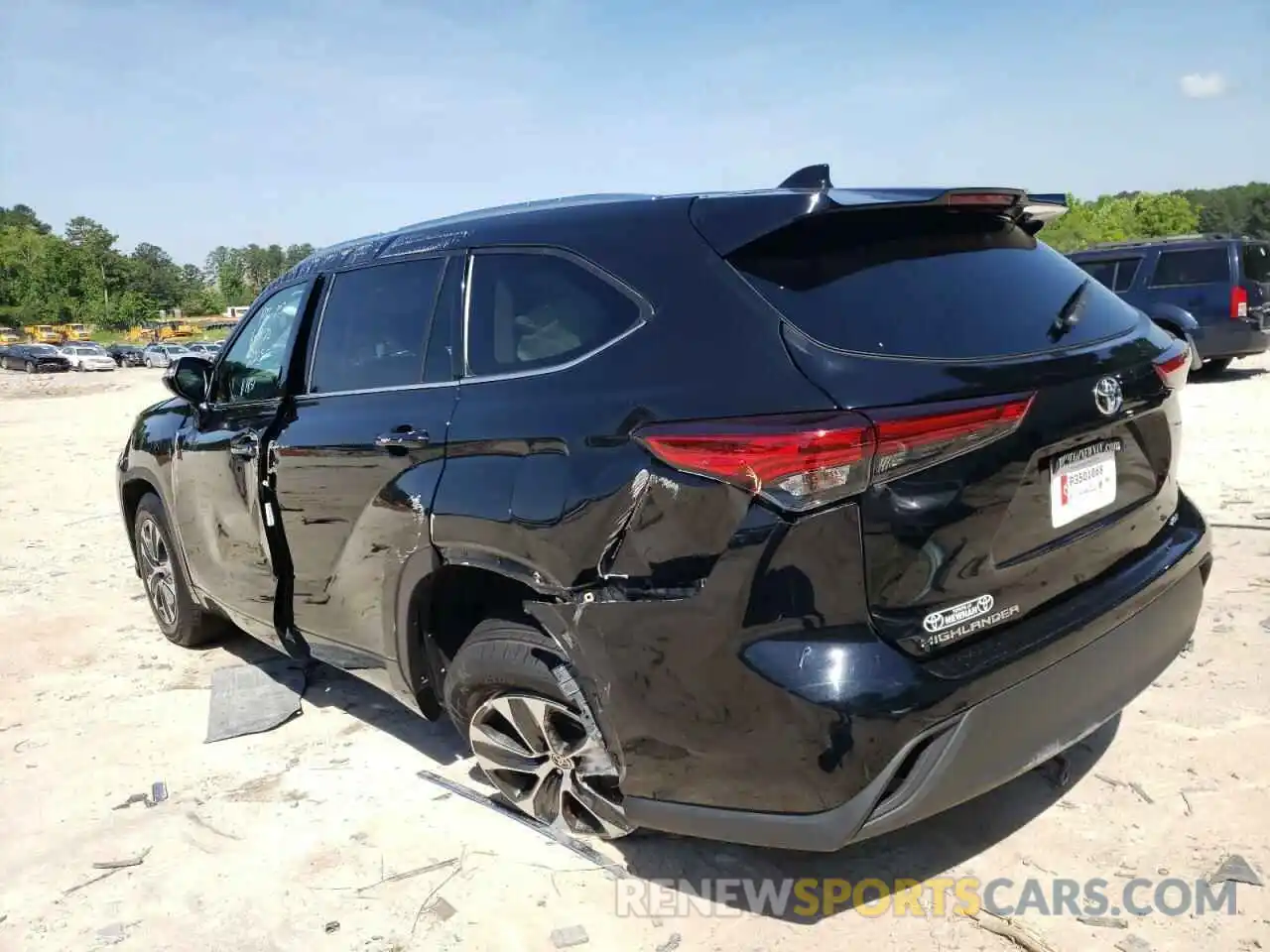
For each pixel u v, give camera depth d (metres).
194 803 3.49
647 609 2.38
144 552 5.19
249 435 3.86
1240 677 3.72
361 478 3.23
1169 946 2.44
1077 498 2.55
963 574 2.30
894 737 2.17
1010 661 2.33
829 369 2.24
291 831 3.26
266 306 4.16
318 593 3.61
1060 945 2.47
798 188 2.64
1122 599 2.63
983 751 2.32
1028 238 2.95
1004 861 2.82
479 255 3.08
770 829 2.33
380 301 3.44
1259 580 4.70
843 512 2.17
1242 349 12.42
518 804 3.11
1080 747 3.35
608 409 2.49
